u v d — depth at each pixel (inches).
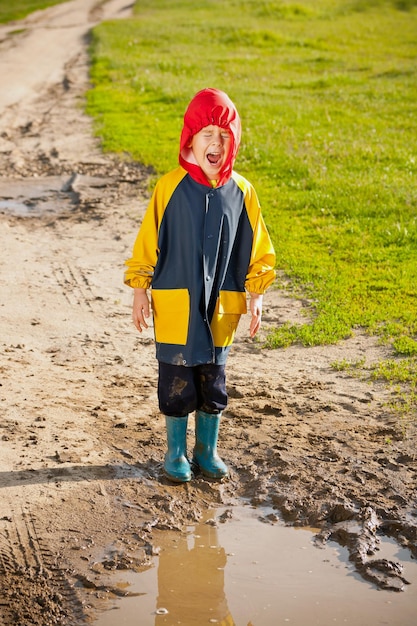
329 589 149.6
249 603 146.0
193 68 1104.2
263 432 208.1
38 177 549.3
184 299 171.9
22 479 184.7
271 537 166.6
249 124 696.4
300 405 223.3
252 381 240.2
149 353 265.9
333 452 196.5
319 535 166.4
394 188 476.4
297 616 142.4
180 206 169.6
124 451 197.9
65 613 143.7
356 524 168.7
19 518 170.7
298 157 562.3
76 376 245.0
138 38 1472.7
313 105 812.0
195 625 140.5
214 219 169.8
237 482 187.3
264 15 1795.0
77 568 155.6
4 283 333.1
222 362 180.4
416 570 154.7
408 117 755.4
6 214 455.2
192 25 1640.0
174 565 156.9
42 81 1073.5
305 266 348.5
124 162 581.6
